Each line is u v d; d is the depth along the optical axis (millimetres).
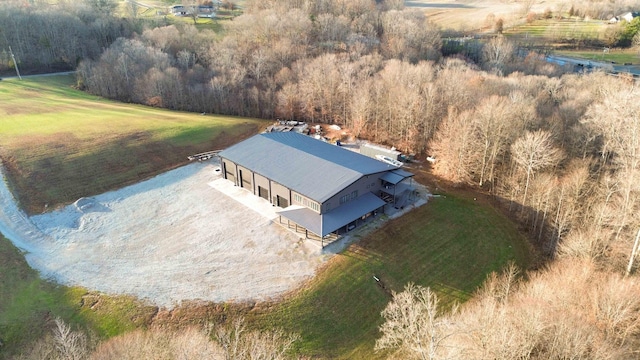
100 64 113250
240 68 111250
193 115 99000
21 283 45969
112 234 54531
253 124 95375
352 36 129000
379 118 88625
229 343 34969
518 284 47219
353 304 43875
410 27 130250
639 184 49125
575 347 29344
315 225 50625
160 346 35406
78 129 81125
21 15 121062
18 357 37406
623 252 46469
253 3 162125
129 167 71000
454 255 51656
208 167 73375
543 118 73938
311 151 64188
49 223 56500
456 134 67438
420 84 89000
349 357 38688
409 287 41000
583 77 93250
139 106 103750
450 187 67875
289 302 43219
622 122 65250
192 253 50500
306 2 150375
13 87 107125
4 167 66125
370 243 51906
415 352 34312
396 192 59875
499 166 70375
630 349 31844
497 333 30312
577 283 38125
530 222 59438
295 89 101438
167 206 60906
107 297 43906
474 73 100562
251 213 58406
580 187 55250
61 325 39312
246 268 47781
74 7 139125
